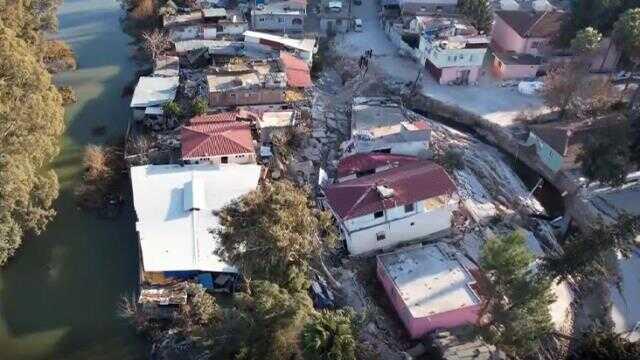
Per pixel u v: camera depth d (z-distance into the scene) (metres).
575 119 90.06
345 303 61.88
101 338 61.09
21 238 69.00
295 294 49.81
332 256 66.38
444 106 93.44
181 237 66.75
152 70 99.81
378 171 75.38
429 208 67.56
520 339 52.91
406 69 101.31
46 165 80.94
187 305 60.16
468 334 57.88
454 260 65.44
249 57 97.75
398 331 60.72
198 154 75.88
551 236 74.50
